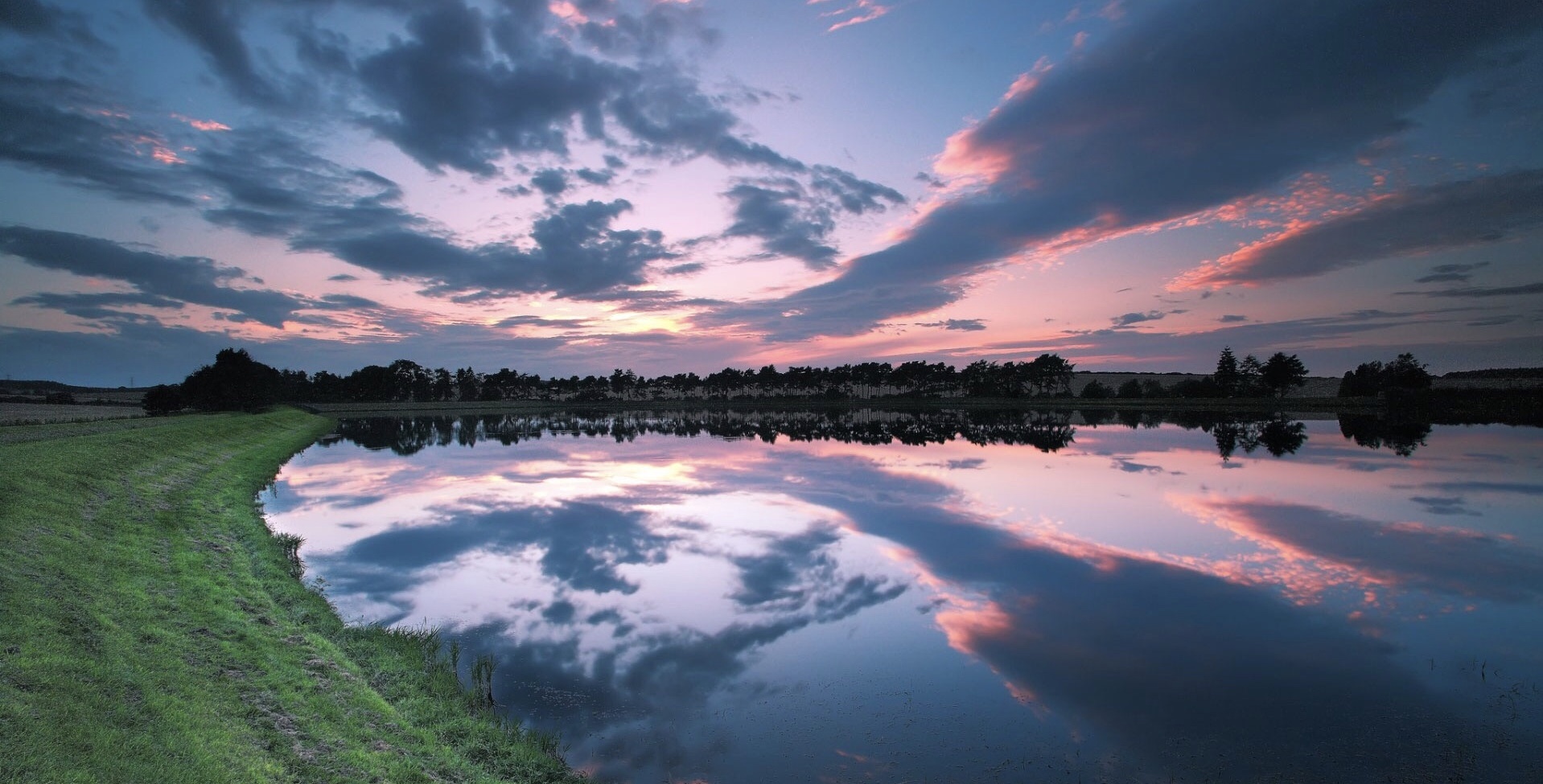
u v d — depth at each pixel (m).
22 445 26.66
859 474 44.12
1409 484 37.09
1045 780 10.62
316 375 173.88
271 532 24.78
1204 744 11.68
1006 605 18.89
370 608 18.59
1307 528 27.55
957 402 177.88
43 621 10.93
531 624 17.55
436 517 31.08
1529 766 10.88
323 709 10.72
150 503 22.62
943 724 12.41
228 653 12.04
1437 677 14.25
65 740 8.02
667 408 175.88
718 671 14.77
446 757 10.12
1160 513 30.75
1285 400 126.12
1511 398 95.06
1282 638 16.45
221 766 8.40
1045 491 36.47
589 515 31.66
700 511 32.44
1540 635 16.45
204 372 80.56
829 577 21.73
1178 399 138.38
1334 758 11.19
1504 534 26.38
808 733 12.09
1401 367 119.88
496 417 128.50
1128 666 14.95
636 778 10.62
